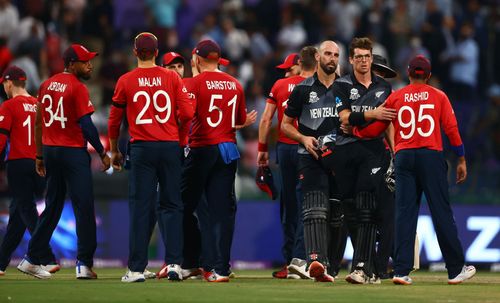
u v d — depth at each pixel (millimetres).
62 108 34812
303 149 33062
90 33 72438
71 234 50719
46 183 35844
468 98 71938
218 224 34500
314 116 33344
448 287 31672
